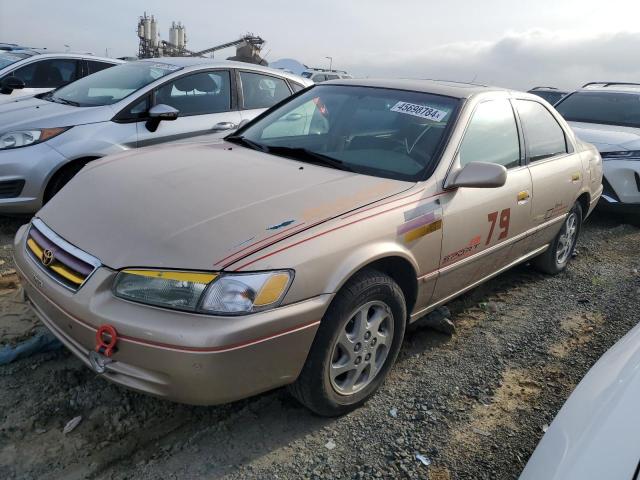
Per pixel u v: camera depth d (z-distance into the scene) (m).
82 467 2.35
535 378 3.30
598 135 6.94
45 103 5.44
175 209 2.52
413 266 2.89
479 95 3.60
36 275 2.55
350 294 2.54
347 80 4.07
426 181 3.02
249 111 6.07
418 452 2.60
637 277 5.04
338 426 2.74
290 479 2.38
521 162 3.86
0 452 2.38
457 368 3.34
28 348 3.00
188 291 2.17
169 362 2.14
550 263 4.75
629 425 1.57
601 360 2.05
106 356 2.26
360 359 2.74
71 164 4.84
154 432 2.59
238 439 2.59
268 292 2.23
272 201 2.61
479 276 3.63
